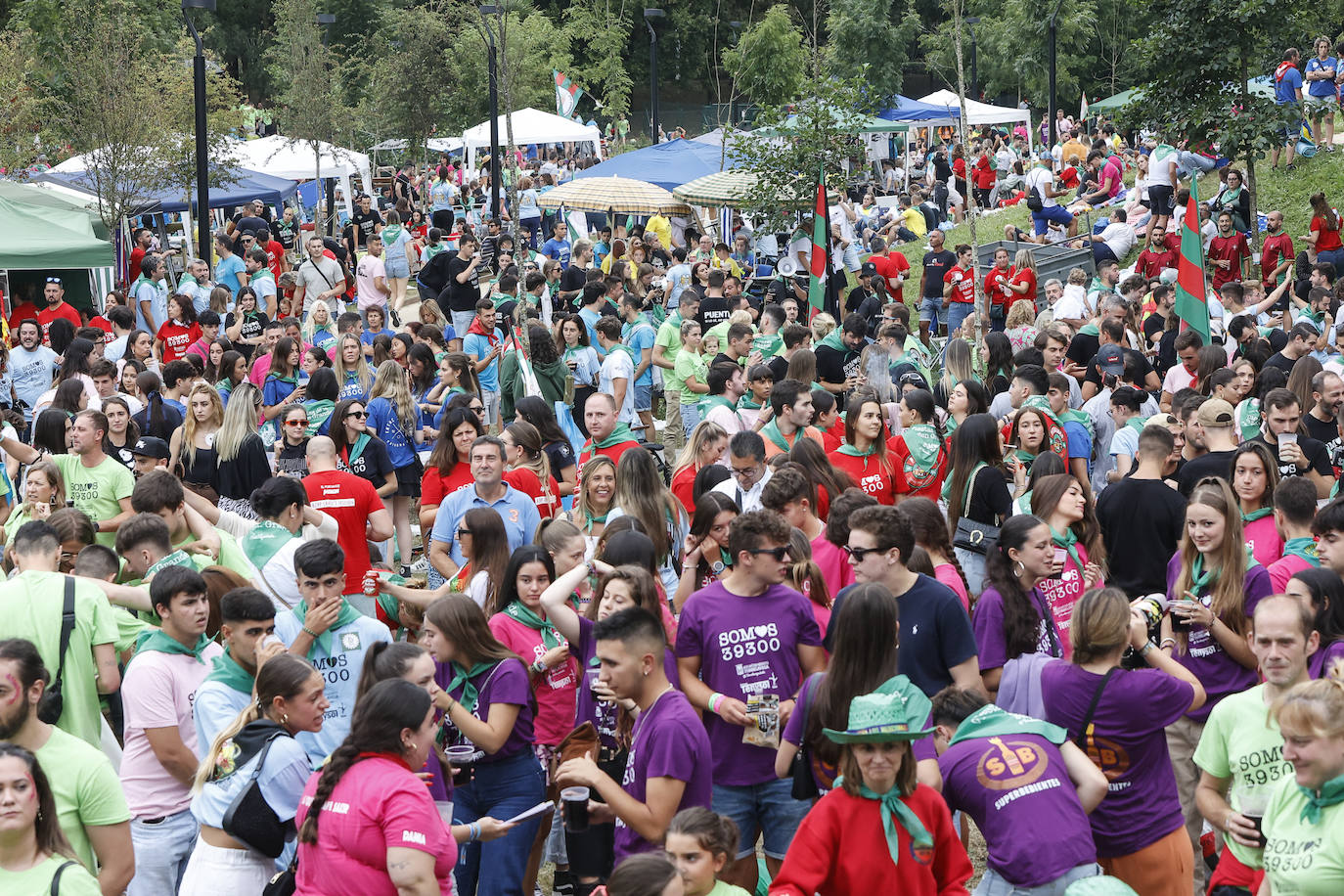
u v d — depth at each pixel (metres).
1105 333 13.42
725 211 27.86
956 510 8.27
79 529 7.50
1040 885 4.67
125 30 25.09
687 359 13.92
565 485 10.04
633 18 63.88
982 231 28.50
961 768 4.87
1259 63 21.95
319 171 34.59
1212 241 19.44
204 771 5.12
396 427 11.95
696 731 5.11
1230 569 6.37
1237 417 10.41
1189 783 6.48
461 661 5.97
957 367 11.91
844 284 22.16
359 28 58.03
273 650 5.55
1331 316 15.52
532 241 32.12
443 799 5.53
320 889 4.57
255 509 7.94
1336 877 4.24
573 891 5.40
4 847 4.41
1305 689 4.33
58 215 21.88
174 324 16.08
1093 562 7.36
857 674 4.93
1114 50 48.78
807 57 36.84
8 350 16.08
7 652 4.88
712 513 7.01
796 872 4.45
